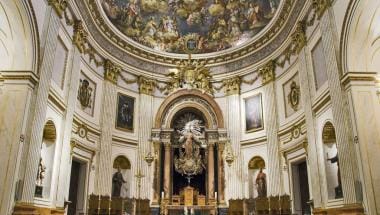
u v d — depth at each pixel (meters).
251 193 16.56
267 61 17.11
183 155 18.11
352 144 9.41
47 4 10.74
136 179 16.78
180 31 19.83
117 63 17.56
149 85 18.66
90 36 15.30
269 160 15.73
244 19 18.61
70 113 12.94
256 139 16.86
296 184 14.41
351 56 9.74
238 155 17.22
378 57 10.02
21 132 9.22
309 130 12.55
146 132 17.77
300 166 14.42
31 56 9.77
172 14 19.59
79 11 13.70
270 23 16.45
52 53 10.84
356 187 9.07
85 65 14.92
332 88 10.40
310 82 12.74
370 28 9.50
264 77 17.12
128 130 17.31
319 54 12.04
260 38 17.38
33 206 9.45
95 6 14.92
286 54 15.55
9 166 8.92
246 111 17.86
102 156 15.52
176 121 18.98
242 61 18.59
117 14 17.52
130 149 17.12
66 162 12.46
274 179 15.30
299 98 14.22
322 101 11.61
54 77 11.68
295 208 14.06
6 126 9.23
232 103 18.22
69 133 12.78
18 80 9.56
